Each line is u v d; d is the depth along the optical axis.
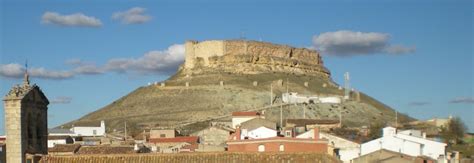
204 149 132.38
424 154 124.81
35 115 72.00
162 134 198.75
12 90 69.69
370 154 110.50
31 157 70.12
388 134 140.12
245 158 77.56
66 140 163.12
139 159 77.12
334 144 125.62
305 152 79.62
